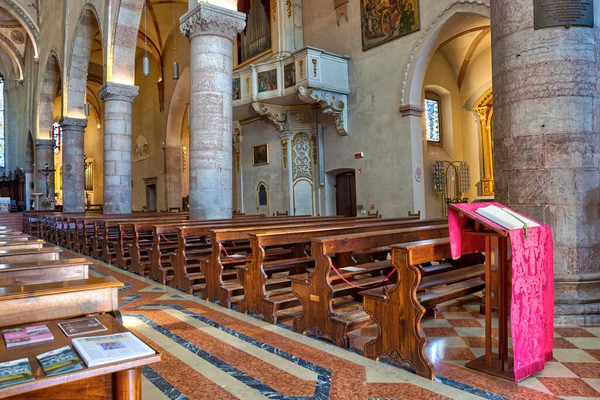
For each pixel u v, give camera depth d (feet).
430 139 53.42
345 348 14.39
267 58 58.13
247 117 62.75
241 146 65.16
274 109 54.95
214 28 30.81
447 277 16.92
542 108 16.38
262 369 12.71
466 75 54.13
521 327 11.64
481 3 37.83
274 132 59.16
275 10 56.03
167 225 26.68
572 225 16.26
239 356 13.75
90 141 125.90
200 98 30.76
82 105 69.41
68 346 6.56
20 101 110.63
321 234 20.02
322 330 15.20
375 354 13.30
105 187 52.19
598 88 16.81
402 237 17.80
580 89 16.28
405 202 45.06
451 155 54.19
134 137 104.27
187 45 78.48
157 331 16.40
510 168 17.13
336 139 53.26
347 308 19.47
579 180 16.25
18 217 80.43
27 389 5.29
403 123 45.11
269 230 19.65
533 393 10.89
